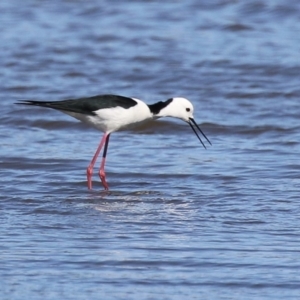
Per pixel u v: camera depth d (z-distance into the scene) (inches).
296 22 1092.5
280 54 942.4
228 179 542.0
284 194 502.6
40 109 745.0
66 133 682.8
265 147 632.4
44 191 516.7
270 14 1121.4
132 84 860.0
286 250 393.4
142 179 547.5
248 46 984.9
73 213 465.1
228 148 630.5
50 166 577.6
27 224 439.5
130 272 363.3
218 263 374.9
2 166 574.9
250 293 339.6
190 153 615.8
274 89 824.3
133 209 474.9
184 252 390.9
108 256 384.2
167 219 451.5
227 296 336.2
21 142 647.1
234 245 401.4
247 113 746.2
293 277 357.1
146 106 542.3
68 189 523.8
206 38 1028.5
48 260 378.3
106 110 525.7
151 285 348.2
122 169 570.3
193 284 349.4
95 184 541.0
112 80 874.1
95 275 359.6
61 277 357.1
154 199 497.7
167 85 854.5
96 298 333.7
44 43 1007.6
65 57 956.6
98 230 428.5
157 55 954.1
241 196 500.1
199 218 453.1
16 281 351.6
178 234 420.8
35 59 947.3
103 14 1152.8
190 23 1098.7
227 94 812.6
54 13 1162.0
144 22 1107.3
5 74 888.3
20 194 507.2
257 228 431.5
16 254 386.3
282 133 677.3
